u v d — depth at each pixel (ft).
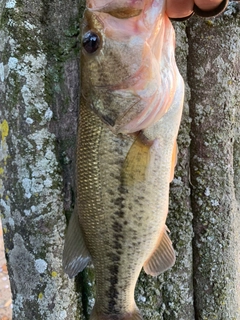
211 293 1.39
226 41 1.28
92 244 1.09
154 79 0.95
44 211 1.18
